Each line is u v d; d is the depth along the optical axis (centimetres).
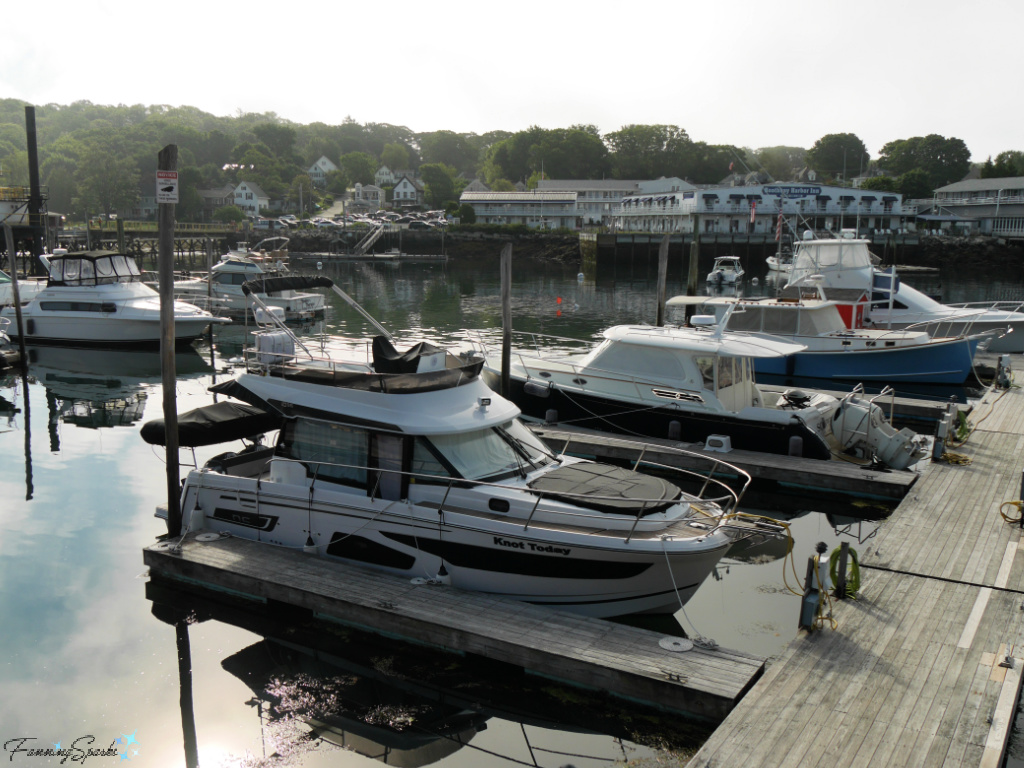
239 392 1052
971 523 1092
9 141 16538
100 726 743
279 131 15350
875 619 817
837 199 7881
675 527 898
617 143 13625
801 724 639
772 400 1652
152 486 1415
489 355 1995
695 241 2923
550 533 864
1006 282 5819
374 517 946
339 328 3341
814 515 1305
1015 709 735
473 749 725
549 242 8706
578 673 747
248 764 696
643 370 1546
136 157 13088
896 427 1788
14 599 982
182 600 980
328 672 844
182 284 3597
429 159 18862
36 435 1744
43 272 4325
